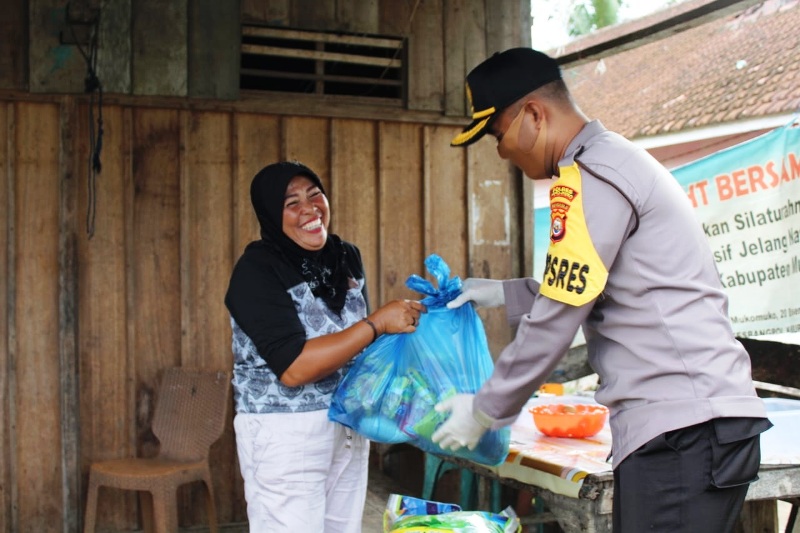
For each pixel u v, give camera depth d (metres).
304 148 4.48
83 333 4.12
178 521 4.25
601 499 2.32
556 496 2.46
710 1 3.64
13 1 4.04
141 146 4.22
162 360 4.23
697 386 1.69
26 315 4.06
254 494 2.41
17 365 4.04
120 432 4.16
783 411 3.00
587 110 10.55
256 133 4.39
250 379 2.42
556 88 1.85
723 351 1.71
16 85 4.03
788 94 7.17
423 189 4.67
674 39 10.98
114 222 4.18
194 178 4.29
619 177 1.71
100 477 3.80
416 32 4.63
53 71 4.07
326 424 2.41
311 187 2.50
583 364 4.34
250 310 2.34
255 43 4.62
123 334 4.18
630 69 11.06
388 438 2.32
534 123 1.84
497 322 4.79
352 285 2.61
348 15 4.50
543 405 3.11
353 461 2.57
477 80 1.88
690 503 1.70
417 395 2.30
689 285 1.71
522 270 4.84
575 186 1.72
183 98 4.23
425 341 2.32
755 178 5.02
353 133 4.56
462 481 3.45
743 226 5.08
